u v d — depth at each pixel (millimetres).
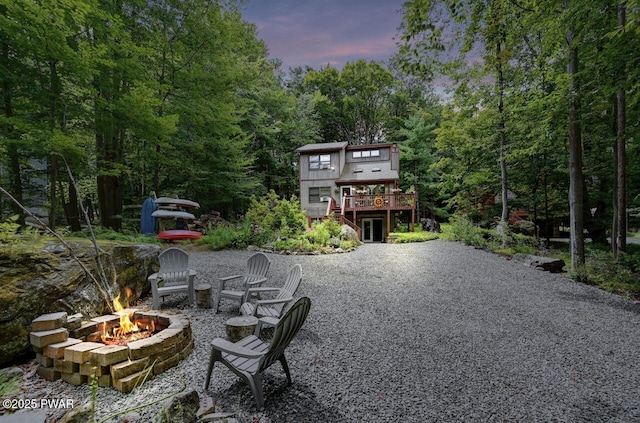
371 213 18969
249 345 2764
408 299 5496
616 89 6195
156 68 11070
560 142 10195
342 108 32594
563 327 4262
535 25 7754
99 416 2092
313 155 20984
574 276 6977
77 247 3977
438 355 3385
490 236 13234
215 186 15781
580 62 7648
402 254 10523
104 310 3941
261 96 21250
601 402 2586
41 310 3088
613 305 5250
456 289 6188
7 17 6191
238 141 17469
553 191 13547
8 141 6328
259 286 5223
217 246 10320
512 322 4441
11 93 6742
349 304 5188
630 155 9508
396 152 20391
